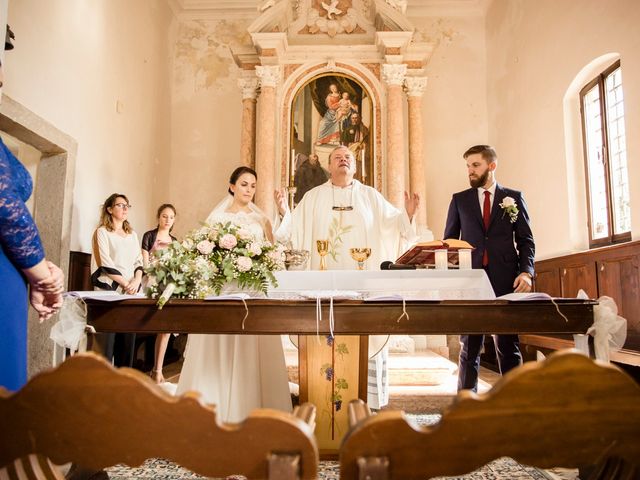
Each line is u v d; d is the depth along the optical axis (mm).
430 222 7945
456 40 8352
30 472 963
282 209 3211
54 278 1473
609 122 5336
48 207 4812
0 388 797
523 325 2094
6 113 3893
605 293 4770
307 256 2963
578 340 2158
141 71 7051
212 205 8125
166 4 8078
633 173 4527
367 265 3471
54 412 771
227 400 2580
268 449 749
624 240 5000
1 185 1270
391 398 3977
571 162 5852
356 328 2088
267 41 7355
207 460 759
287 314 2102
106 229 4871
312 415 963
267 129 7363
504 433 749
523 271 3131
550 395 747
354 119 7605
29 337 4410
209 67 8406
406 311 2094
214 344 2654
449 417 747
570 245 5773
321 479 2307
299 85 7641
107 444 770
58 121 4797
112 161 6098
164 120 7984
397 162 7285
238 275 2369
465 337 3150
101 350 2186
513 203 3176
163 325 2111
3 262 1330
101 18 5770
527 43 6844
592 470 2086
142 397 764
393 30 7383
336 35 7770
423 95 8227
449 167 8070
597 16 5180
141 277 4891
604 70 5352
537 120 6547
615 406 743
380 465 728
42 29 4508
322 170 7516
